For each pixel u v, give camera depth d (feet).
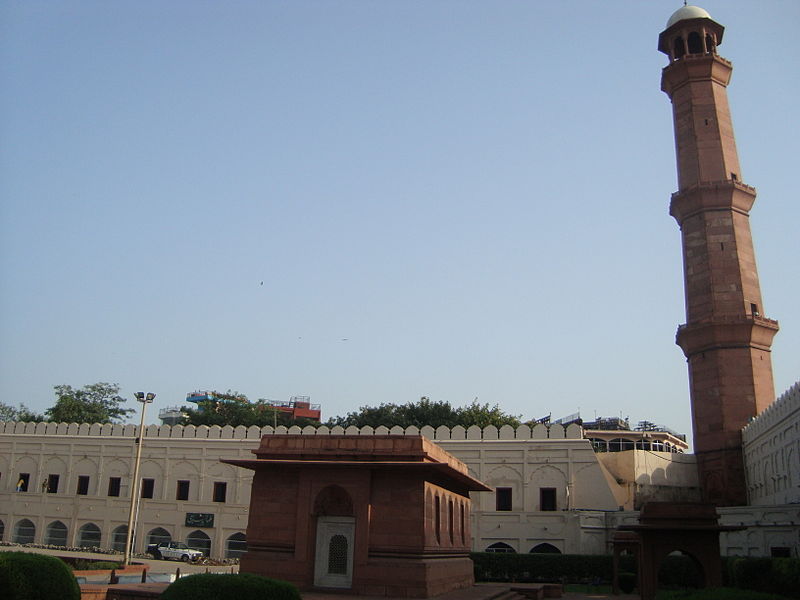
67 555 137.18
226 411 260.42
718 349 138.21
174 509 153.38
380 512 69.10
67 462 164.55
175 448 157.79
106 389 247.91
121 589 65.67
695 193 147.64
